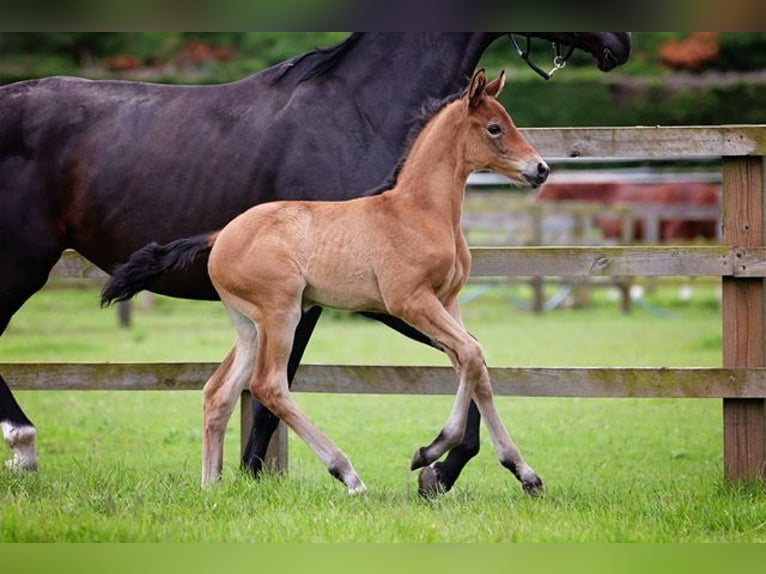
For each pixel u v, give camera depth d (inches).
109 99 450.6
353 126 435.5
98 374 465.4
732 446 446.9
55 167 444.8
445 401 725.9
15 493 388.5
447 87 445.4
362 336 1010.7
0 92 454.6
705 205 1371.8
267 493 388.5
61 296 1398.9
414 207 401.7
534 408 697.0
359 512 367.6
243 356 407.8
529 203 1398.9
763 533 361.7
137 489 393.7
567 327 1045.8
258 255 396.2
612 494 416.2
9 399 442.6
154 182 437.7
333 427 629.9
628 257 446.3
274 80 446.3
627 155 446.3
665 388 441.7
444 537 340.2
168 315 1226.0
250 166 434.3
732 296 445.4
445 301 414.3
